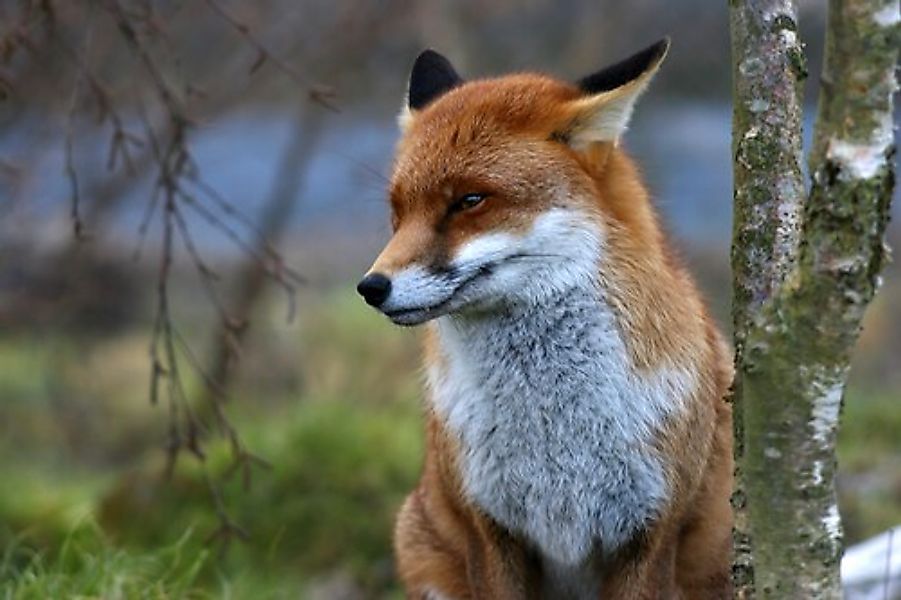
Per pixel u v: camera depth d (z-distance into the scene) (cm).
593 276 857
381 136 2669
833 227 627
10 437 2219
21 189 1784
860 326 645
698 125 3169
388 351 2169
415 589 1005
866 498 1512
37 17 1201
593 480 878
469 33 2302
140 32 1371
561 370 868
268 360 2152
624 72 879
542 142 866
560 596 955
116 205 2164
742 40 777
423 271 841
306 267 2800
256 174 2905
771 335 653
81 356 2262
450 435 902
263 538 1498
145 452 2075
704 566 950
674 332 873
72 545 1286
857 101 612
